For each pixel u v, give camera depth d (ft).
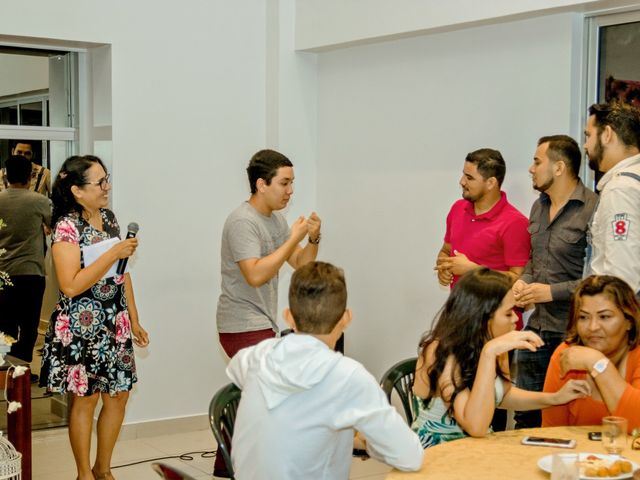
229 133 18.51
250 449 7.84
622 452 8.11
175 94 17.83
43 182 18.15
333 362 7.64
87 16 16.83
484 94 15.31
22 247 18.03
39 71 17.72
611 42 13.75
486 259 13.57
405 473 7.59
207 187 18.28
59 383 12.81
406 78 16.85
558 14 14.02
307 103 18.97
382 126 17.46
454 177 15.96
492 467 7.72
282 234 13.84
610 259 10.54
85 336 12.87
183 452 16.63
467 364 8.96
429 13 15.64
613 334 9.02
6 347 11.66
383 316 17.58
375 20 16.74
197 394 18.29
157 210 17.71
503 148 15.01
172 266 17.92
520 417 13.01
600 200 10.85
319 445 7.73
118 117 17.24
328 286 7.89
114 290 13.12
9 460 10.93
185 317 18.08
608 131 11.06
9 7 16.11
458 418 8.79
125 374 13.23
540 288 11.96
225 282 13.65
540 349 12.53
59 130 17.98
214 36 18.22
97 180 12.73
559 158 12.16
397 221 17.19
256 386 7.88
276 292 14.03
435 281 16.40
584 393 8.86
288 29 18.62
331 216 18.80
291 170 13.41
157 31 17.56
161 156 17.72
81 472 13.24
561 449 8.27
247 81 18.69
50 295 19.15
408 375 10.57
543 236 12.50
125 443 17.22
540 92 14.37
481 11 14.66
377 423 7.54
